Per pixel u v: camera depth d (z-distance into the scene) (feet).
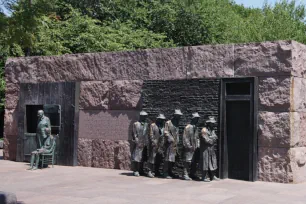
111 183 37.14
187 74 42.55
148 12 107.34
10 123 53.88
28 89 51.93
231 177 40.01
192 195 31.73
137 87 45.32
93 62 48.32
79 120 48.80
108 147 46.83
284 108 37.81
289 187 35.55
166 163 40.52
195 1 109.91
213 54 41.34
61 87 49.62
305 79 39.78
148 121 43.47
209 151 38.73
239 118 39.70
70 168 46.70
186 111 41.60
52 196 30.94
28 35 32.99
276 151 37.99
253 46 39.42
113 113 46.78
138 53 45.50
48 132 46.93
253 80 38.52
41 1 32.83
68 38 90.33
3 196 25.16
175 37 110.11
